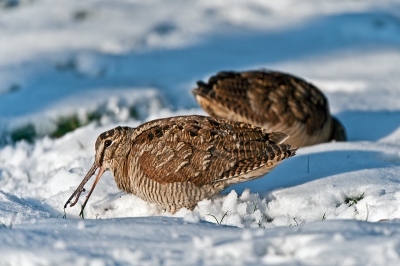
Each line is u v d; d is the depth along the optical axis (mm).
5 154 14445
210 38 22766
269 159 9078
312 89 13625
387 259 6094
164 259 6480
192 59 20859
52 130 16438
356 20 23406
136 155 9453
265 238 6727
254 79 13164
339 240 6496
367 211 8336
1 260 6664
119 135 9758
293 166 11297
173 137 9297
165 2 25984
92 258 6531
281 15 25000
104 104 17188
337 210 9023
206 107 13039
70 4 25234
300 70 19547
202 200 9398
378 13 24266
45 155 13414
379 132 14625
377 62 20125
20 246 6891
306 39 22594
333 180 10055
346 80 18547
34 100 17609
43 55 21125
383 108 16453
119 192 10461
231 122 9531
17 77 19328
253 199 9453
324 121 13539
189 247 6828
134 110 17219
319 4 25750
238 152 9203
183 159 9148
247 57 20969
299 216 9008
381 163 11148
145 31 23062
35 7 25531
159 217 8148
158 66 20391
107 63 20609
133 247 6867
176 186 9188
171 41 22578
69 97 17438
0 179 12336
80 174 11180
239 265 6188
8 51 21531
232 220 8617
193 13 25016
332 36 22641
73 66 20500
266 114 12898
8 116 16719
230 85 12930
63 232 7367
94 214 9781
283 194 9664
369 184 9695
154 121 9773
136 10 25062
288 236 6727
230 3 25766
